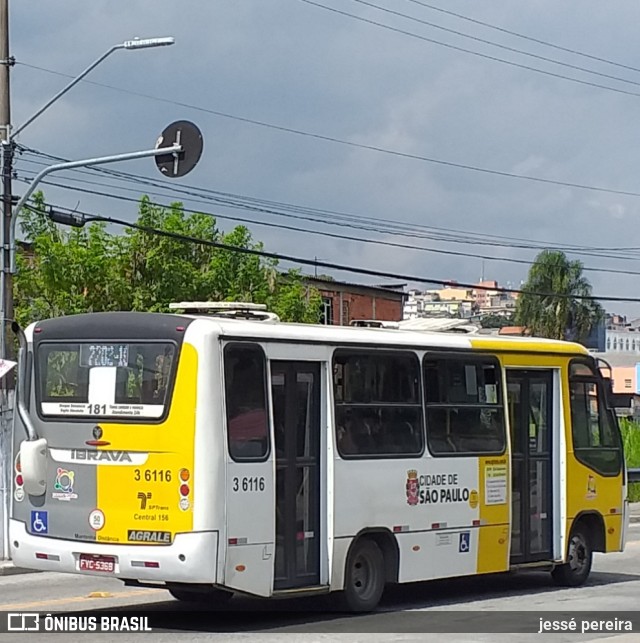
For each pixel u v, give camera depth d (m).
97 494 12.43
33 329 13.21
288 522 12.81
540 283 70.69
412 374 14.34
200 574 11.84
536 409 16.11
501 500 15.25
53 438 12.80
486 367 15.30
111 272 33.94
